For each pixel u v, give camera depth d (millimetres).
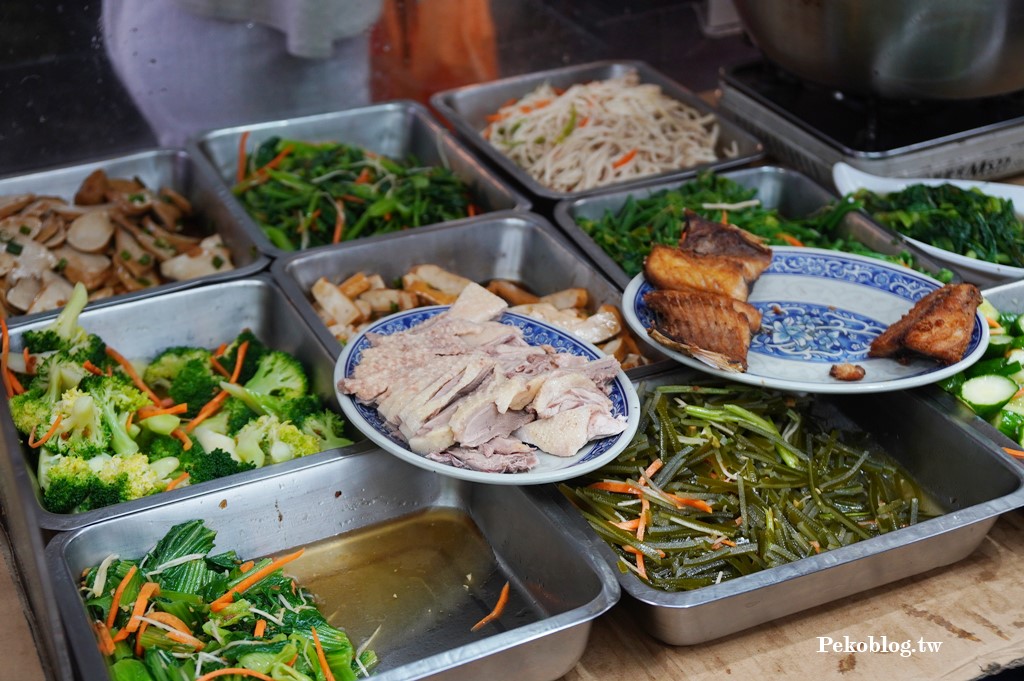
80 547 1481
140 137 2115
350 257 1861
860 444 1671
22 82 2008
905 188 1934
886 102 2033
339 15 2135
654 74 2268
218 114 2150
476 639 1500
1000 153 2027
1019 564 1540
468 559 1578
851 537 1542
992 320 1715
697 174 1990
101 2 2002
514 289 1874
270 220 1990
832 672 1439
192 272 1882
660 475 1561
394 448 1508
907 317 1661
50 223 1909
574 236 1866
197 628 1447
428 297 1838
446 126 2205
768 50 2033
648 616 1426
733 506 1552
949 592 1511
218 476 1584
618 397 1577
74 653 1364
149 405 1671
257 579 1487
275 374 1715
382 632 1505
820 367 1681
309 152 2096
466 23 2223
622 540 1508
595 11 2295
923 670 1441
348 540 1590
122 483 1553
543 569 1520
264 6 2090
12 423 1581
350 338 1753
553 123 2170
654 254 1718
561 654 1404
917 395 1617
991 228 1874
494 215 1912
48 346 1701
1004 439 1561
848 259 1793
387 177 2053
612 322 1769
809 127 2016
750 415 1611
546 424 1528
